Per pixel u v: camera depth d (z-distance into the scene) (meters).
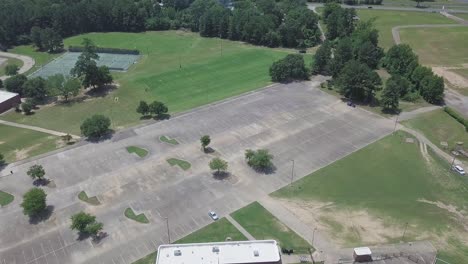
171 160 136.38
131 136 150.88
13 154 141.25
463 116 164.38
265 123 158.88
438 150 143.62
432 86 172.50
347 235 106.25
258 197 120.12
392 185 125.62
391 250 101.00
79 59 189.00
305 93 184.50
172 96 187.00
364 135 151.12
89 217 105.25
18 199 119.50
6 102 174.12
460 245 103.06
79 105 180.00
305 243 103.50
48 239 105.81
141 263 98.50
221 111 168.50
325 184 125.56
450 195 121.88
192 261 91.62
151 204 117.38
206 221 111.19
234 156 138.50
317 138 149.12
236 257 92.81
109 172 130.75
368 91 176.88
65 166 133.88
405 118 162.88
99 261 99.19
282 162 135.62
